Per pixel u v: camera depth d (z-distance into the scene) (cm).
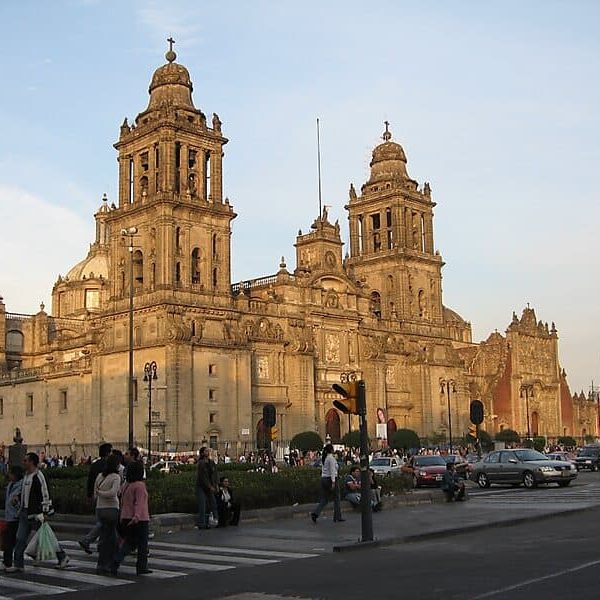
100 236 15938
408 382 13125
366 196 13988
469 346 17212
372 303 13012
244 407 10325
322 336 11856
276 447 10012
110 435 10206
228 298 10494
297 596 2067
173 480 4309
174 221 10094
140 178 10550
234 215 10662
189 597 2117
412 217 13888
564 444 15562
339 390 3139
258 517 3928
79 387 11069
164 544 3170
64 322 14362
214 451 8931
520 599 1906
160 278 9900
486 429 14988
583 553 2591
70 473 5128
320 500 3944
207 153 10662
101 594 2192
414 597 1989
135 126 10712
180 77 10706
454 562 2520
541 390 16275
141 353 9975
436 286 13912
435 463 6612
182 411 9644
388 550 2889
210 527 3656
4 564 2619
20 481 2659
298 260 12425
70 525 3634
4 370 13238
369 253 13875
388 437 12019
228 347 10238
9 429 12369
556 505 4322
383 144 14175
